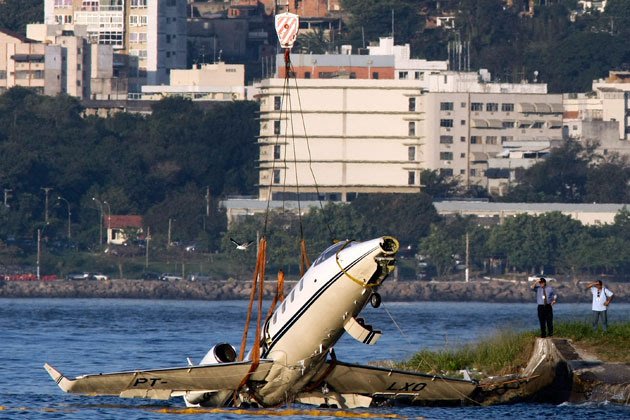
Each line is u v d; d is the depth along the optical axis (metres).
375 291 157.25
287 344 162.12
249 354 170.50
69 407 176.75
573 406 176.12
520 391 182.25
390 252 153.00
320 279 157.62
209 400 173.62
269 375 163.88
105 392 162.00
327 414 166.00
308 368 162.88
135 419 163.75
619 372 178.75
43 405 179.50
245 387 166.50
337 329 159.88
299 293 160.75
